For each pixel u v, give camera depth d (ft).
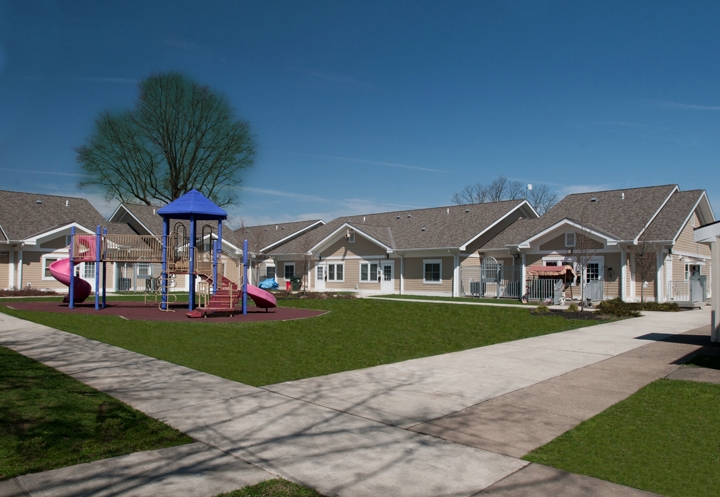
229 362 36.55
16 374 30.17
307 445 20.54
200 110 160.15
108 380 30.09
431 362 38.04
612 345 45.91
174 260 74.18
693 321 64.28
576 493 16.55
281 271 150.92
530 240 99.50
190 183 164.76
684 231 98.32
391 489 16.70
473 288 109.60
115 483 16.67
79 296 82.74
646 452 20.03
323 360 38.17
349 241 132.05
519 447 20.57
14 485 16.38
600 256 92.79
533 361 38.52
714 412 24.99
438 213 131.95
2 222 112.57
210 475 17.48
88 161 153.58
